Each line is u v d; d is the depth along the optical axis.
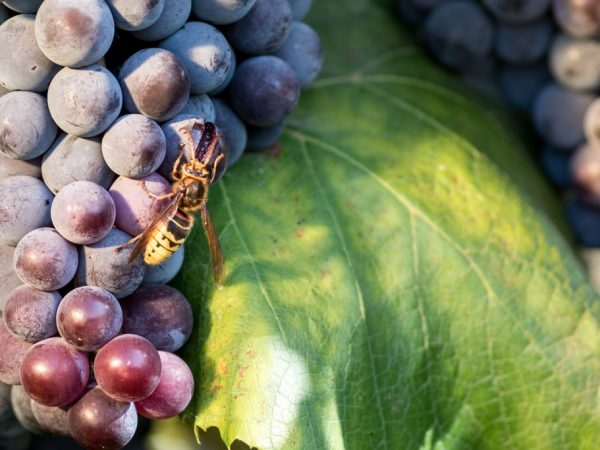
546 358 0.36
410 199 0.37
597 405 0.36
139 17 0.30
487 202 0.38
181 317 0.31
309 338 0.33
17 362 0.31
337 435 0.33
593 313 0.37
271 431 0.32
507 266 0.37
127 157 0.30
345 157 0.37
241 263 0.34
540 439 0.36
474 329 0.36
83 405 0.30
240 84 0.33
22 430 0.35
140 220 0.30
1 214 0.30
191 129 0.31
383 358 0.35
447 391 0.35
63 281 0.30
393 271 0.36
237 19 0.32
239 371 0.32
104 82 0.29
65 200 0.29
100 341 0.30
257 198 0.35
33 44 0.29
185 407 0.31
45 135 0.30
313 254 0.35
